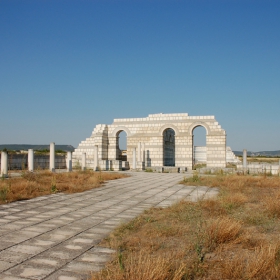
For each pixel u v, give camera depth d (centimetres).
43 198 1475
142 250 684
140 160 3978
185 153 3947
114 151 4244
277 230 862
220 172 2894
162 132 4053
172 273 561
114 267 602
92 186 1850
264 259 588
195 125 3916
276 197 1255
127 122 4212
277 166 3100
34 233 874
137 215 1123
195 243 706
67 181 2017
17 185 1623
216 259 643
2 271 602
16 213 1144
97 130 4241
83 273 595
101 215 1127
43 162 3597
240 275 561
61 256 688
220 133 3806
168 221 977
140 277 518
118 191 1736
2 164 2225
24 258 674
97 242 793
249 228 881
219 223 812
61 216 1105
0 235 850
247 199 1332
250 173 3017
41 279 567
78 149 4316
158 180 2391
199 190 1747
